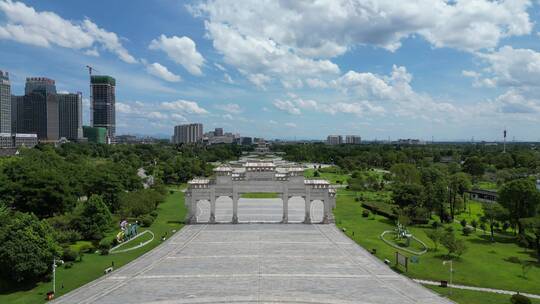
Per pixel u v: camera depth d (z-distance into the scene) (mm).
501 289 78688
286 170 186750
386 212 149625
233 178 149625
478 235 123750
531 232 108500
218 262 93938
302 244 110812
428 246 108812
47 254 78188
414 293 75000
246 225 135875
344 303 70000
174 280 81438
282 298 72062
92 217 108875
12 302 69812
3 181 132375
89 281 80688
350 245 109750
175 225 135000
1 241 76312
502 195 121438
